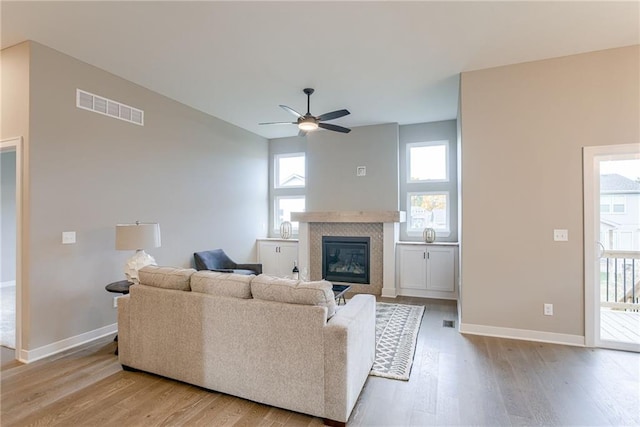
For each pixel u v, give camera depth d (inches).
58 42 120.4
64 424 81.4
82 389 97.7
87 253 135.3
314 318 83.0
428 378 104.4
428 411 87.2
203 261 188.1
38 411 86.6
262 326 88.5
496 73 140.9
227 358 92.9
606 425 81.7
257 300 91.0
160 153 170.7
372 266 222.8
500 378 104.3
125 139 152.3
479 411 87.1
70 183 129.6
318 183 242.7
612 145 126.1
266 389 88.4
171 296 100.2
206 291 97.9
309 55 132.1
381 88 165.9
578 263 130.7
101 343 133.2
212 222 207.3
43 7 99.9
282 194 267.7
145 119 162.6
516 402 91.2
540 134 135.0
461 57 133.2
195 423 82.2
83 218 134.0
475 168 143.8
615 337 130.6
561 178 132.4
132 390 97.1
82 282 133.3
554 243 133.3
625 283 130.0
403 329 147.8
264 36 117.8
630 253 127.7
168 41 121.0
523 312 137.4
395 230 214.7
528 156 136.5
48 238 122.1
